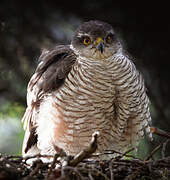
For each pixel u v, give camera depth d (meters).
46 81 11.85
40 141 12.02
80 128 11.55
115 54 11.55
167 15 14.84
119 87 11.48
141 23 14.96
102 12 15.06
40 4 15.07
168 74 14.91
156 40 14.93
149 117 12.23
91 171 9.23
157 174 9.78
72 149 11.80
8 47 15.12
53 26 15.34
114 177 9.62
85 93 11.34
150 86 14.78
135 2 14.84
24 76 15.21
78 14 15.32
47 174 9.16
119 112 11.80
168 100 14.89
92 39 11.55
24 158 9.47
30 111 12.57
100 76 11.34
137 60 14.68
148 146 13.50
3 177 9.01
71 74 11.42
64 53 12.27
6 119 15.42
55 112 11.55
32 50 15.17
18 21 15.06
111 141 12.25
